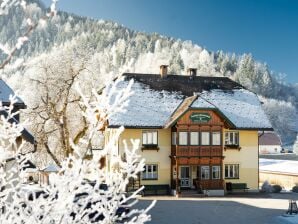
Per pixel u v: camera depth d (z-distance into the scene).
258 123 39.62
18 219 4.19
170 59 161.12
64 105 31.58
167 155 37.25
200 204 31.42
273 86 189.88
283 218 25.98
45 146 32.16
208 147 36.72
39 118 35.22
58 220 4.12
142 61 169.12
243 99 42.09
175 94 40.56
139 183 36.03
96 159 4.19
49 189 4.30
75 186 4.12
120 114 36.53
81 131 33.06
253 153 39.47
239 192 38.38
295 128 148.62
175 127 36.56
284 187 46.09
